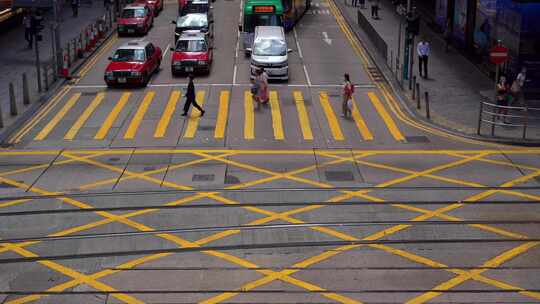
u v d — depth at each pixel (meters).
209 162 25.59
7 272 17.52
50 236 19.50
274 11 44.19
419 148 27.19
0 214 20.95
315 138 28.59
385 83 37.38
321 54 44.28
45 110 32.53
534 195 22.23
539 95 34.09
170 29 52.94
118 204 21.66
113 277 17.19
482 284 16.73
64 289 16.62
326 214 20.81
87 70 40.38
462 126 29.69
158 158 26.06
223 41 48.50
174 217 20.64
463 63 41.25
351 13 59.34
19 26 53.81
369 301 15.97
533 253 18.33
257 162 25.59
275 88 36.34
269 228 19.86
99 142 28.03
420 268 17.52
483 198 21.97
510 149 27.03
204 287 16.66
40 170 24.75
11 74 38.91
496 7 37.09
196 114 31.84
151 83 37.38
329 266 17.66
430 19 54.16
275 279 17.02
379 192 22.53
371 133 29.20
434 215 20.69
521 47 33.59
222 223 20.22
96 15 58.28
